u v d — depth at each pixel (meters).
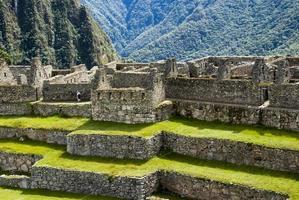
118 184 42.84
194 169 42.53
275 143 41.16
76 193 45.03
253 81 47.44
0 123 57.19
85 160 46.97
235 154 42.50
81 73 72.38
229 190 39.31
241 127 45.66
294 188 37.12
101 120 50.91
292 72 58.72
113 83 54.94
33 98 60.41
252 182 38.84
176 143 45.53
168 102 49.75
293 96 45.12
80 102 58.41
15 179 48.09
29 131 54.91
